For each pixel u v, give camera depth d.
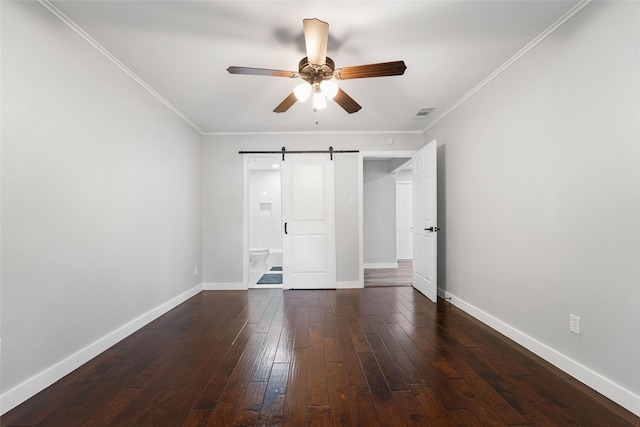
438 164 3.93
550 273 2.10
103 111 2.32
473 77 2.79
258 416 1.54
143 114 2.86
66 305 1.98
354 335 2.62
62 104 1.95
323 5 1.83
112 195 2.43
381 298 3.89
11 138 1.63
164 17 1.94
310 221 4.46
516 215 2.45
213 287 4.40
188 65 2.53
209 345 2.42
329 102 3.38
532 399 1.68
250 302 3.72
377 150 4.49
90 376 1.94
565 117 1.97
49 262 1.85
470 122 3.14
